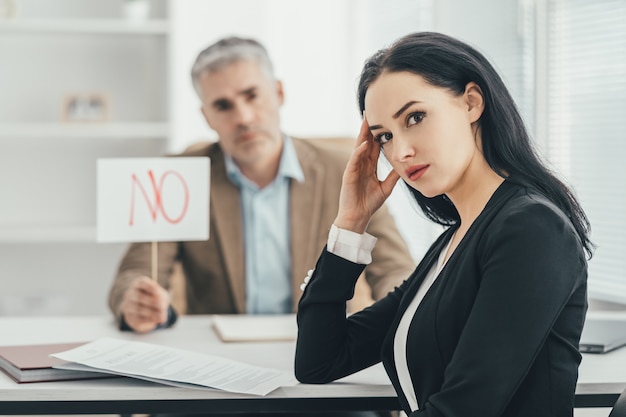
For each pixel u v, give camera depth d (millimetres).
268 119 2303
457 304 1251
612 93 2586
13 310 3463
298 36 4031
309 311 1507
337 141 2486
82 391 1425
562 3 2793
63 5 3670
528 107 2926
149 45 3725
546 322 1165
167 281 2309
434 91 1280
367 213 1523
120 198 1954
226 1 3879
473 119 1304
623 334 1769
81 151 3715
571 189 1335
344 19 4094
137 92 3727
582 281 1235
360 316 1555
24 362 1514
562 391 1205
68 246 3725
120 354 1605
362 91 1415
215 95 2264
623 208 2561
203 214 1994
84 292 3746
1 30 3434
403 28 3805
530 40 2916
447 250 1395
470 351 1174
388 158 1350
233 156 2332
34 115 3662
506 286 1171
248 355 1716
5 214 3672
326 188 2381
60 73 3674
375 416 2033
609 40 2596
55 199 3707
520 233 1185
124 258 2322
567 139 2785
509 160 1296
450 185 1310
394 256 2291
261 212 2361
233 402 1441
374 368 1622
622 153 2549
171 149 3502
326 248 1532
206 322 2094
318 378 1483
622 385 1438
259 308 2342
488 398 1155
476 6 3219
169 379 1445
